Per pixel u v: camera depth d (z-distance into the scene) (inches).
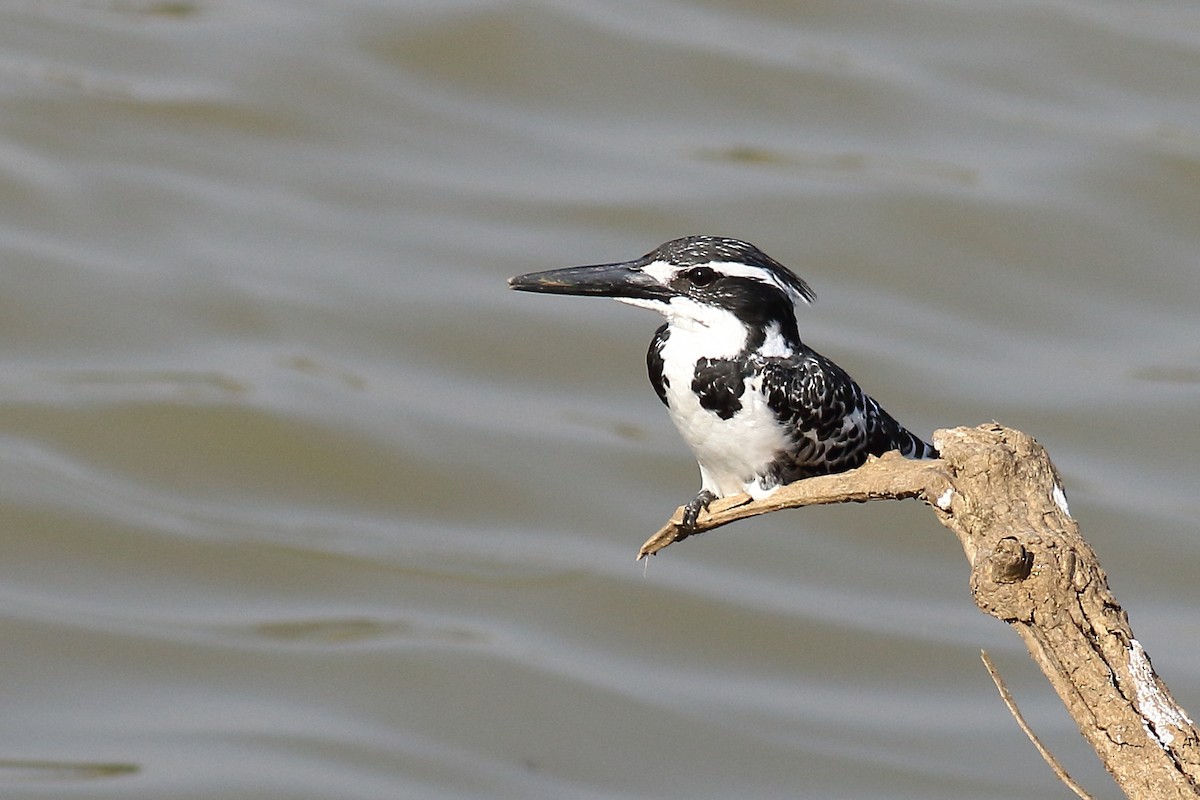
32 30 936.9
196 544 681.6
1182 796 258.5
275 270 802.2
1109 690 263.7
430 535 697.0
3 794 537.3
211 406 733.3
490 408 747.4
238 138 872.9
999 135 878.4
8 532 676.1
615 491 717.3
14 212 818.8
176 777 554.3
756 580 689.6
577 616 658.8
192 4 962.1
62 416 727.7
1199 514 694.5
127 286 788.0
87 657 617.3
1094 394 746.8
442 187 845.2
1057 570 264.8
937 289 803.4
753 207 824.9
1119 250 816.3
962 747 600.7
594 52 922.1
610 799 565.6
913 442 392.5
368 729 591.5
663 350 371.2
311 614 651.5
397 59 920.3
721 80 906.1
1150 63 922.1
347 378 755.4
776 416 362.3
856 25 960.9
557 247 803.4
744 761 588.7
